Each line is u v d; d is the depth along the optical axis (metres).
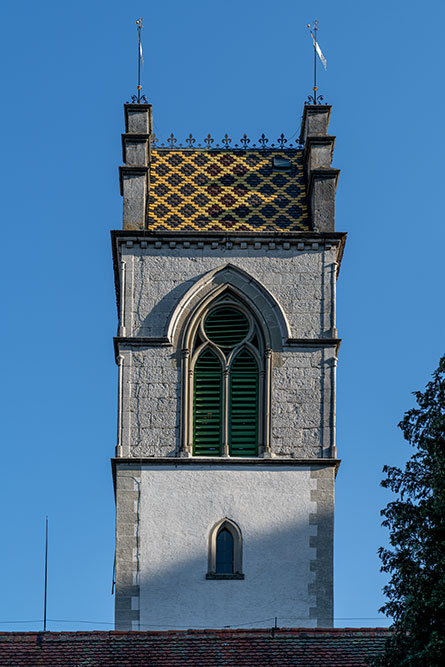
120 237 73.19
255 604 69.38
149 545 69.94
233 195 75.31
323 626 69.12
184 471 70.69
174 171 76.12
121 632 64.19
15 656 63.38
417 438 62.09
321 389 71.88
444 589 58.91
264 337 72.31
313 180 74.25
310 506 70.44
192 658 63.25
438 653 57.91
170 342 72.25
